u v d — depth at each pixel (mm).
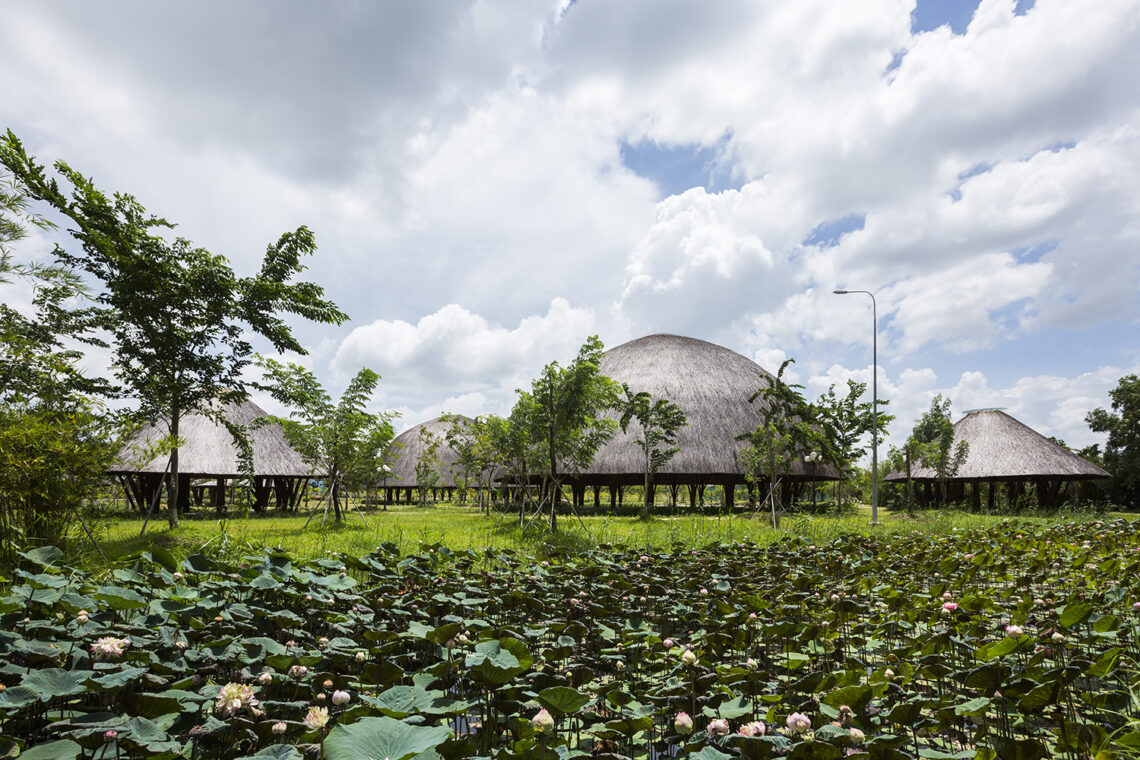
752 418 33094
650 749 3748
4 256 9062
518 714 3582
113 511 11172
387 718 2598
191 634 4738
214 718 3156
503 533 14969
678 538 13633
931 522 20656
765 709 3861
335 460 20062
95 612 4594
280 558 6457
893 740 2990
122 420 10234
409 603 5898
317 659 4004
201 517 22000
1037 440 35344
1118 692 3924
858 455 30359
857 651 5844
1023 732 4000
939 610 5945
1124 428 38500
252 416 30938
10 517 8000
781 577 8383
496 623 5719
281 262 18047
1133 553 9891
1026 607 6008
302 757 2668
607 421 17625
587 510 31031
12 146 13492
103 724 2789
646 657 5340
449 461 46375
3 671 3398
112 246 14859
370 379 20109
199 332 16656
